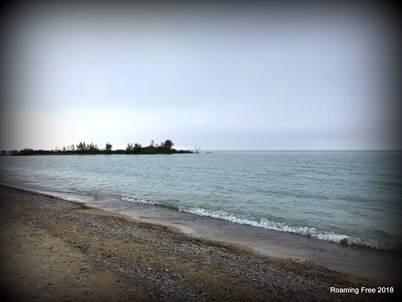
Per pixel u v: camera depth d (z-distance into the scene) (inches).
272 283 251.3
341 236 426.9
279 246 382.9
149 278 244.4
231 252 339.9
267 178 1413.6
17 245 315.3
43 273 241.3
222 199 776.3
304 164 2817.4
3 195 742.5
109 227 434.3
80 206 620.4
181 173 1785.2
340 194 884.0
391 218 554.9
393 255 353.4
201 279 249.6
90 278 236.5
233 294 223.9
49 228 402.3
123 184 1160.8
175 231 444.5
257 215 574.6
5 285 215.5
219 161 3870.6
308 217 563.8
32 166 2822.3
